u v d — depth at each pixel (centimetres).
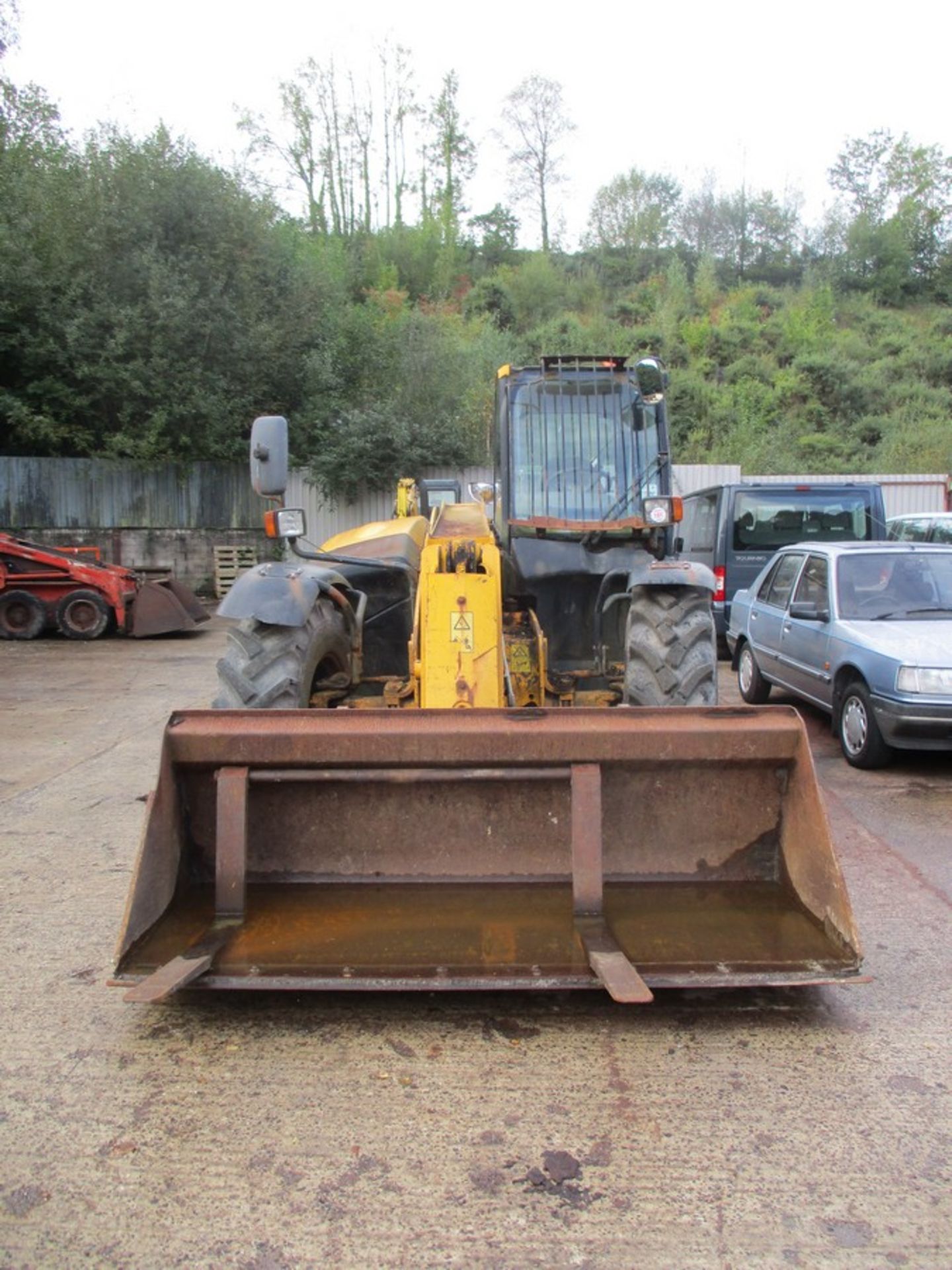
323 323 2078
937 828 525
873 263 4856
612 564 501
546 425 532
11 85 1850
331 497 1989
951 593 714
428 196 4425
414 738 331
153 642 1312
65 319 1755
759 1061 292
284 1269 212
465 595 403
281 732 333
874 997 331
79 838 512
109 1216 228
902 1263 213
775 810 350
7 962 362
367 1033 308
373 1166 244
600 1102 271
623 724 333
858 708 657
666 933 318
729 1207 229
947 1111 267
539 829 350
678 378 2945
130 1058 295
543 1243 218
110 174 1812
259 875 351
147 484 1848
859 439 2834
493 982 289
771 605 849
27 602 1318
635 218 5012
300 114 3922
